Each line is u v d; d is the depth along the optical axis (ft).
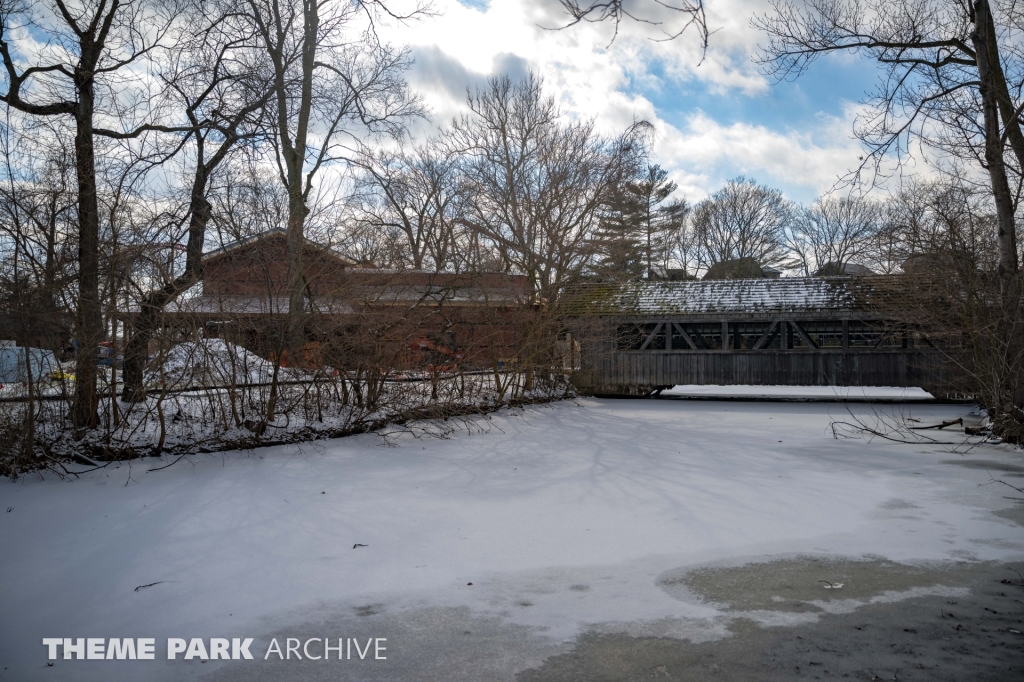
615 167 73.72
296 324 43.19
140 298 37.35
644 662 15.44
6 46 40.52
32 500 29.58
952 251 53.11
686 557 22.97
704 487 33.60
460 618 18.10
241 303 41.73
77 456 35.37
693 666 15.19
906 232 62.69
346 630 17.40
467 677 14.84
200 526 26.04
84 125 40.11
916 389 105.60
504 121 75.25
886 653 15.75
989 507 29.66
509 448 45.09
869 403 80.74
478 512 28.71
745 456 42.68
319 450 41.42
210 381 40.52
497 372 63.41
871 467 39.01
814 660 15.40
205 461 37.65
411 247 66.74
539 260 69.97
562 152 74.18
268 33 56.80
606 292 91.76
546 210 71.41
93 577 20.81
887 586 20.18
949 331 54.60
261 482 33.40
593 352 88.84
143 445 37.45
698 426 58.18
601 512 28.78
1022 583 20.38
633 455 42.83
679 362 86.84
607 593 19.77
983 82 47.96
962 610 18.34
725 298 87.45
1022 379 49.32
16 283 34.22
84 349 36.32
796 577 21.01
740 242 188.34
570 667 15.24
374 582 20.75
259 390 41.91
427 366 53.36
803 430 55.57
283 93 57.77
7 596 19.36
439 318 54.95
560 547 24.07
